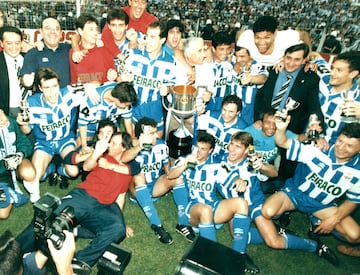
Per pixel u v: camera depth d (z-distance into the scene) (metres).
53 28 4.13
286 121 3.33
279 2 11.69
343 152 3.31
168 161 4.02
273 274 3.42
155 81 4.38
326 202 3.70
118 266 2.27
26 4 6.95
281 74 4.15
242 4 12.53
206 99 4.19
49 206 2.06
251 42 4.65
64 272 1.97
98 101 4.01
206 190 3.66
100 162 3.40
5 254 1.71
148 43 4.12
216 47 4.39
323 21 9.32
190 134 3.94
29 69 4.16
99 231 3.32
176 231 3.81
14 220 3.64
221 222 3.52
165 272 3.29
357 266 3.62
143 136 3.30
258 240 3.70
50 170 4.15
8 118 3.63
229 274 1.98
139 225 3.80
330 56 8.14
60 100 3.88
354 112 3.55
